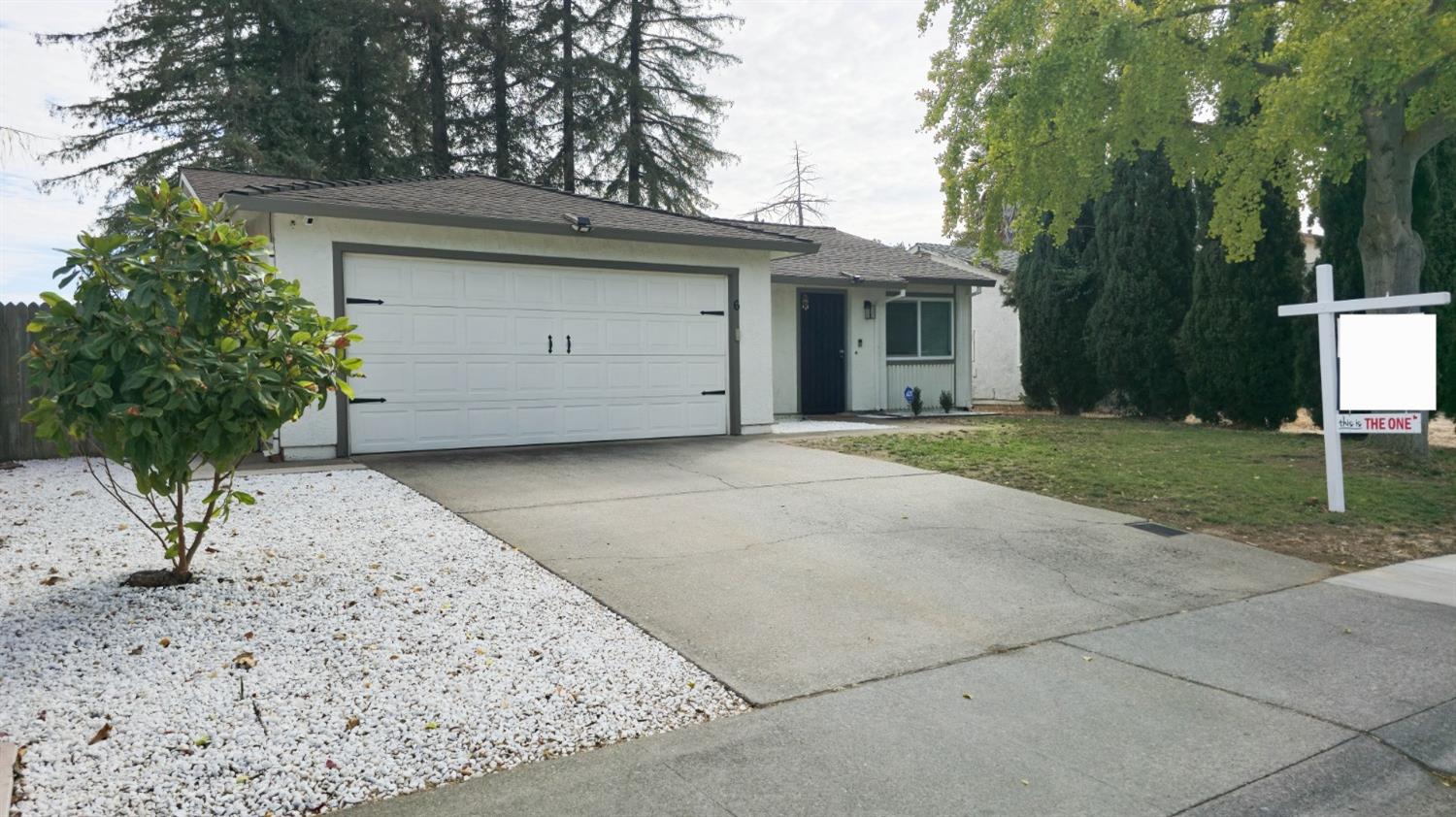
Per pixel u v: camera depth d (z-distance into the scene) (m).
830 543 6.33
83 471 9.01
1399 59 9.15
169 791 2.84
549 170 25.58
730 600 5.04
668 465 9.36
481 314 10.13
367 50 22.05
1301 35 10.16
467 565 5.51
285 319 4.96
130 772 2.93
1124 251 17.19
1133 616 4.97
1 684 3.56
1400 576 5.90
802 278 15.26
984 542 6.47
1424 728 3.56
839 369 16.80
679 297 11.63
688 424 11.77
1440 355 13.32
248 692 3.58
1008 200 12.09
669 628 4.56
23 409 9.99
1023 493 8.26
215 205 4.88
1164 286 16.83
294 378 4.85
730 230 12.10
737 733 3.40
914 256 19.48
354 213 8.90
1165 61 10.75
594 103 25.47
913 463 9.84
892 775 3.07
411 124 23.38
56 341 4.46
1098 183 12.88
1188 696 3.85
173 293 4.56
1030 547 6.38
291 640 4.15
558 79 24.95
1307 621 4.93
